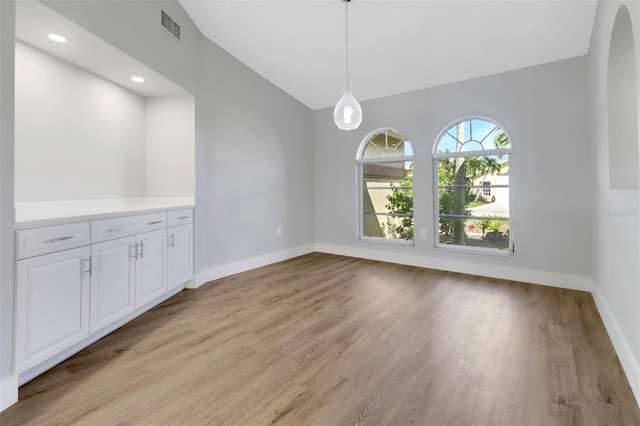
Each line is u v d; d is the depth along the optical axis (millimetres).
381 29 3139
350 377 1687
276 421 1359
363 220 4918
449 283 3443
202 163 3389
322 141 5195
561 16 2658
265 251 4359
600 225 2561
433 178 4113
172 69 2896
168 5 2844
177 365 1812
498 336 2158
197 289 3260
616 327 1949
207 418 1380
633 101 2057
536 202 3371
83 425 1334
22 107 2201
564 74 3174
